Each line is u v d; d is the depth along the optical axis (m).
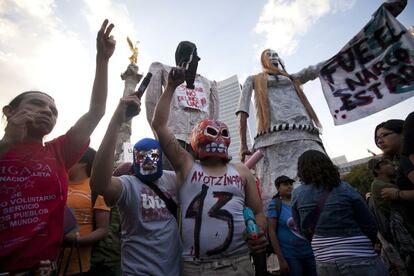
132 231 2.33
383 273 2.33
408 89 4.02
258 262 2.09
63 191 1.96
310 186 2.78
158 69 3.94
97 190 2.13
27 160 1.83
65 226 2.32
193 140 2.49
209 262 2.06
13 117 1.87
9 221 1.65
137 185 2.44
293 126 3.70
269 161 3.79
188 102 3.86
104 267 2.87
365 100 4.24
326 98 4.48
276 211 3.75
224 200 2.20
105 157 2.10
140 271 2.17
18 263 1.64
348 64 4.48
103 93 2.20
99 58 2.18
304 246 3.61
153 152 2.49
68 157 2.11
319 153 2.85
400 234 2.72
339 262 2.36
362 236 2.43
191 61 2.42
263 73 4.17
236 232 2.13
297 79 4.36
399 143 3.22
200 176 2.29
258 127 3.90
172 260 2.27
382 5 4.51
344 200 2.53
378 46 4.38
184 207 2.23
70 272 2.54
